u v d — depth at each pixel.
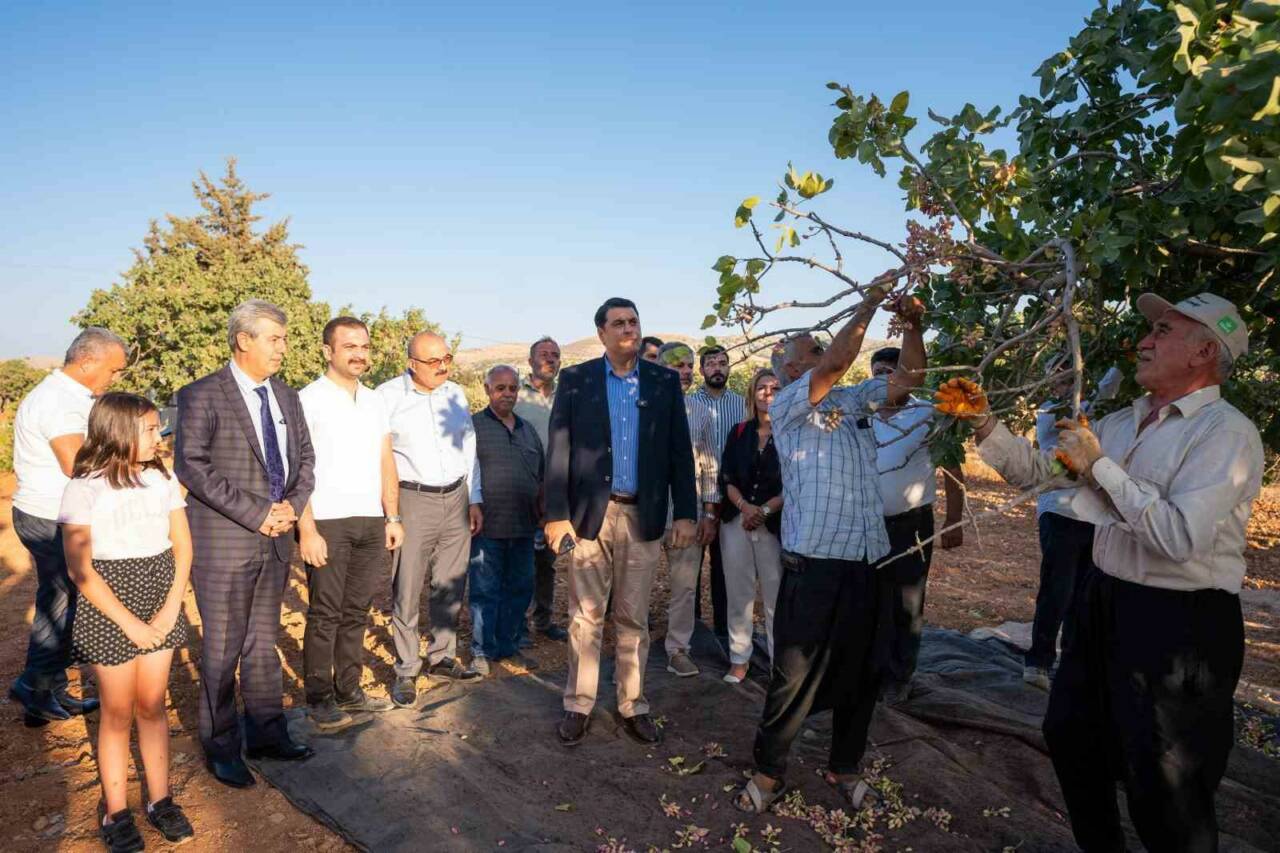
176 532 3.44
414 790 3.75
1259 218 1.87
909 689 4.93
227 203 47.56
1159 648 2.63
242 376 3.97
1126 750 2.70
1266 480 7.32
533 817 3.59
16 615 7.02
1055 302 2.86
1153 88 3.03
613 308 4.23
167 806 3.43
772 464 5.05
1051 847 3.39
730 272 2.81
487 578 5.49
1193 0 2.19
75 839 3.44
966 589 8.15
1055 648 5.63
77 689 4.99
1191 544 2.43
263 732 3.99
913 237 2.75
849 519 3.53
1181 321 2.63
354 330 4.41
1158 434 2.70
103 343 4.48
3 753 4.20
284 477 4.07
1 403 31.12
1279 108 1.77
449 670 5.30
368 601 4.61
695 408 5.57
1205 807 2.65
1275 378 3.57
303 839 3.44
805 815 3.67
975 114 2.97
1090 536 4.92
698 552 5.39
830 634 3.54
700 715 4.75
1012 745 4.32
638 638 4.41
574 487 4.28
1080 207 3.33
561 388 4.36
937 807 3.71
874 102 2.89
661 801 3.75
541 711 4.75
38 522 4.39
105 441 3.25
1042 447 4.83
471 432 5.37
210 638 3.79
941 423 3.10
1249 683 5.44
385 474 4.65
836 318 2.87
